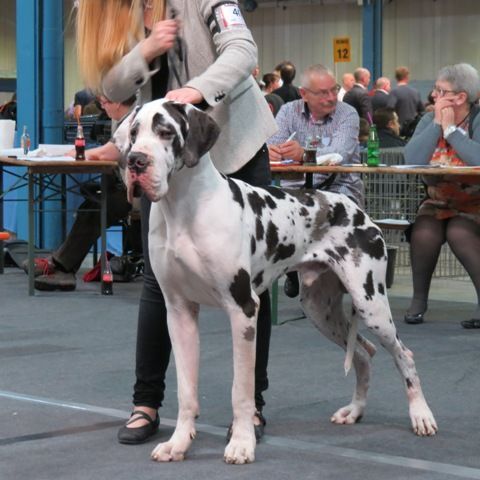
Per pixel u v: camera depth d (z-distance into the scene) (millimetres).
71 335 8078
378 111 15703
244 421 4605
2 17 30344
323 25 28953
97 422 5352
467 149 8484
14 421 5375
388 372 6625
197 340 4695
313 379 6441
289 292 9578
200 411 5594
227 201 4484
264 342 5105
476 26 26688
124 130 4371
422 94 27438
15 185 12367
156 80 4941
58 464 4570
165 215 4430
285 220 4797
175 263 4465
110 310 9391
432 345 7641
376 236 5090
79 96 15836
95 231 10766
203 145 4301
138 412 4977
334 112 9336
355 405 5379
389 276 10477
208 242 4395
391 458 4664
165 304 4820
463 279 11672
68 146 11008
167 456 4605
